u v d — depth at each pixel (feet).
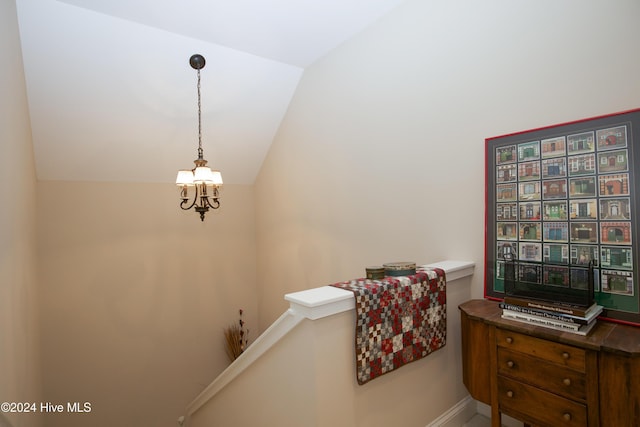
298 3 8.23
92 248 12.00
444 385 6.31
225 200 14.85
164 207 13.39
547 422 4.49
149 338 13.07
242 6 8.27
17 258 7.26
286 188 13.07
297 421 4.80
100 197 12.14
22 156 8.11
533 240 5.81
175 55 9.91
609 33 5.09
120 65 9.55
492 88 6.53
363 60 9.39
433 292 5.75
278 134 13.55
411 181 8.17
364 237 9.55
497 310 5.60
